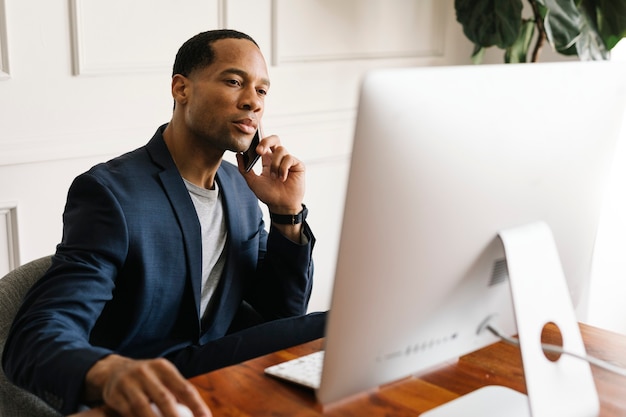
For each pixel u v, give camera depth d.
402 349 1.05
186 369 1.57
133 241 1.54
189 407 1.02
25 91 2.35
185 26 2.66
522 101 1.04
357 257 0.94
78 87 2.45
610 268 3.31
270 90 2.94
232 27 2.78
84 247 1.48
